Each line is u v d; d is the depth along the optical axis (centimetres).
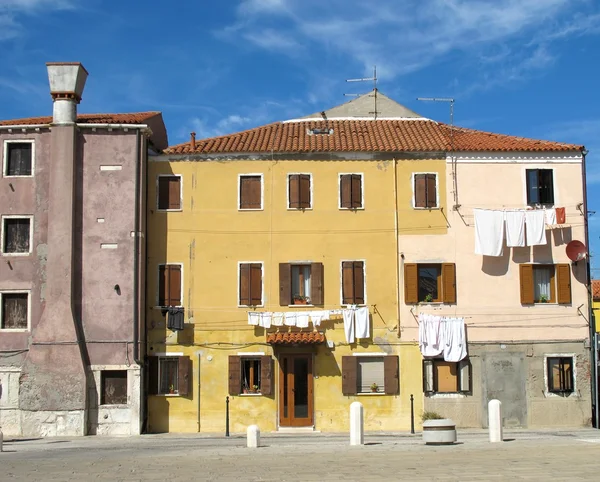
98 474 1881
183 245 3366
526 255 3362
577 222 3381
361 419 2483
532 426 3269
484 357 3300
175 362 3322
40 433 3112
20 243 3294
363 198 3388
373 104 4319
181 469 1936
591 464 1916
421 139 3525
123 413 3167
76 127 3316
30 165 3328
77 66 3325
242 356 3309
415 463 1964
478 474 1795
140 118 3525
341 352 3306
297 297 3356
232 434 3200
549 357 3309
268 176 3400
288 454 2192
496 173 3400
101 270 3250
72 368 3145
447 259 3350
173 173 3406
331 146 3422
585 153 3412
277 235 3369
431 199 3384
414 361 3297
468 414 3275
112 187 3300
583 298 3341
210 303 3338
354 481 1727
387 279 3344
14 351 3209
